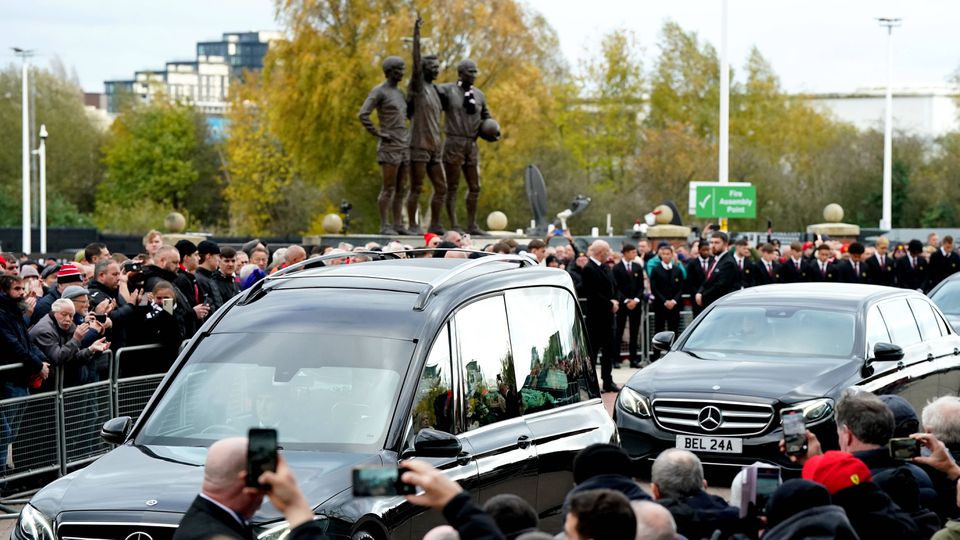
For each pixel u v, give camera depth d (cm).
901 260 3628
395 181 3444
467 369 1096
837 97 16562
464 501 552
